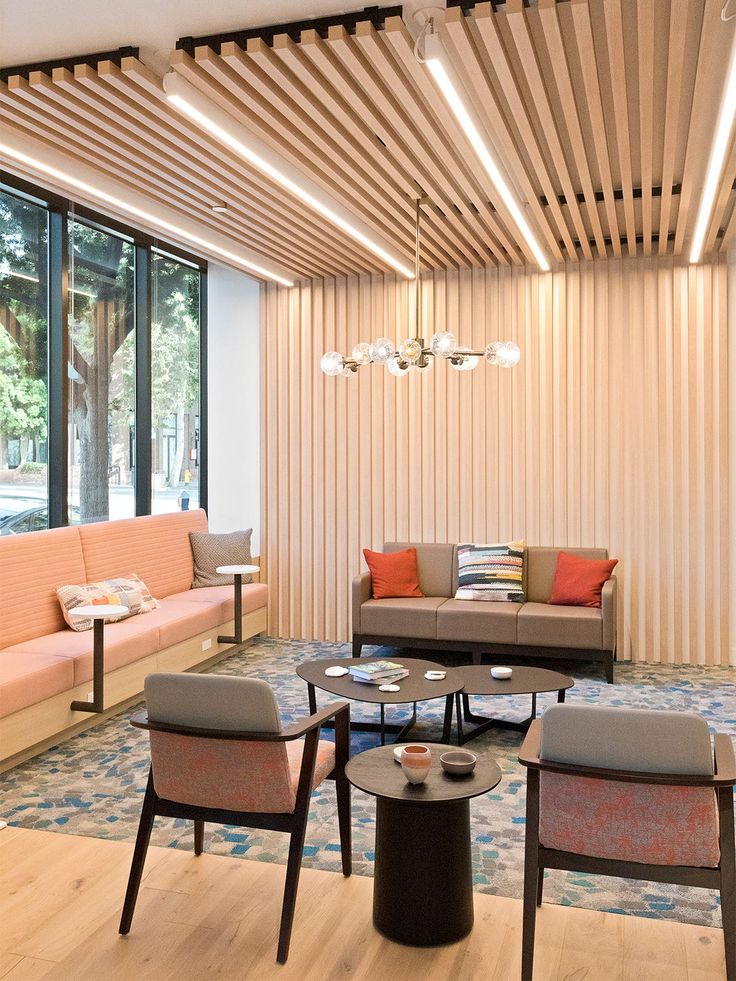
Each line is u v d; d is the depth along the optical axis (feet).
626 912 9.33
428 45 10.08
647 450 21.11
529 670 15.14
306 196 15.57
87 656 15.11
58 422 18.99
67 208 18.89
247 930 8.91
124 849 10.80
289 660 20.86
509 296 21.95
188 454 24.64
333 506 23.43
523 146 14.66
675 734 7.48
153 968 8.23
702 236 18.19
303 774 8.81
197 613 19.29
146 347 22.44
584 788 7.87
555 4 9.89
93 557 18.69
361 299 23.15
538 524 21.89
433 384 22.61
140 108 12.57
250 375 24.48
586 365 21.38
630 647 21.33
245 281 24.48
